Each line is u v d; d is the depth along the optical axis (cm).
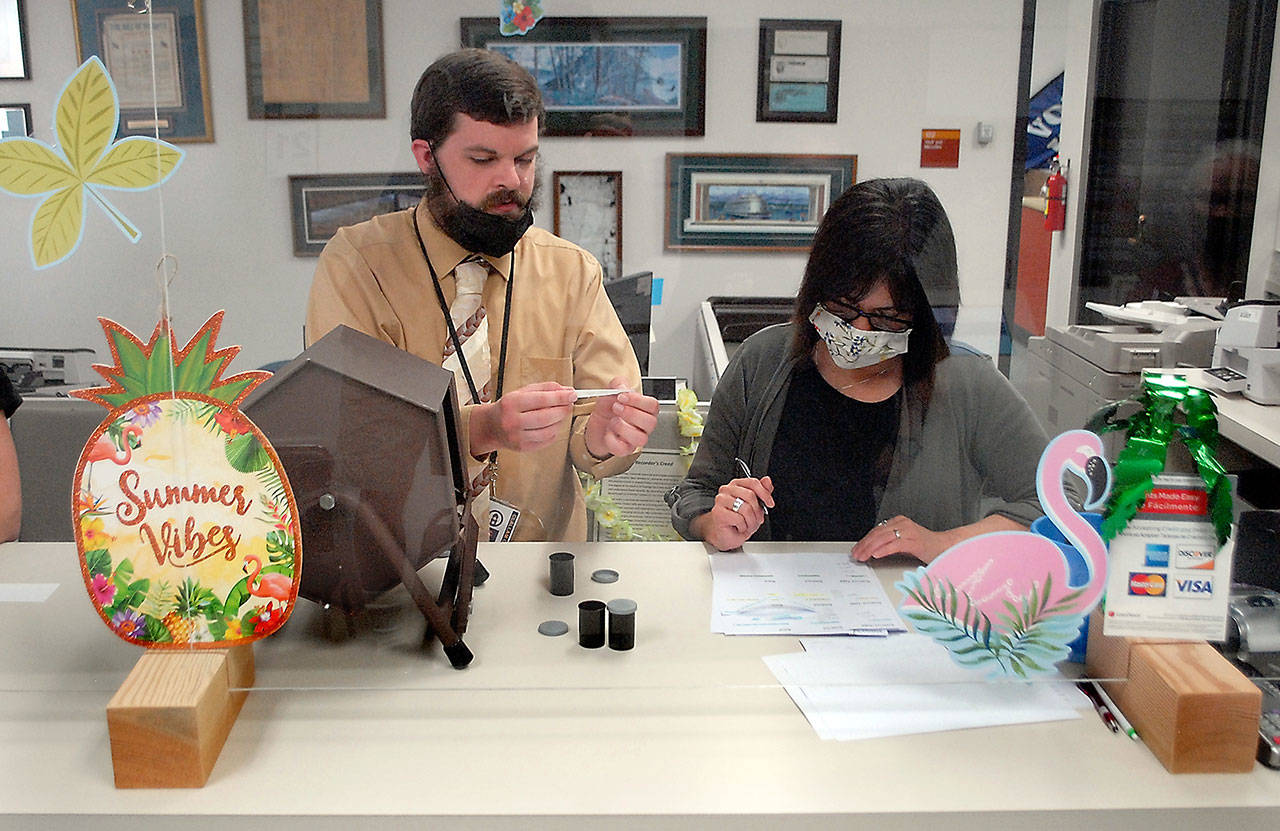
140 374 85
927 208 98
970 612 97
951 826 76
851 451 107
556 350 109
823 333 104
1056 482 92
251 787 78
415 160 99
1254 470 108
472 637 101
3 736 86
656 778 80
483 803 76
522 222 103
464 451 107
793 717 89
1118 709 91
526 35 98
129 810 75
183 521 87
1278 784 81
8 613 107
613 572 113
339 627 102
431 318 105
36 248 92
